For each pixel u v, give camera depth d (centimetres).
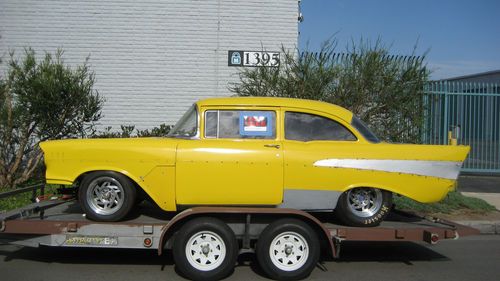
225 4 1338
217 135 601
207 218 558
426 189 602
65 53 1319
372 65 1080
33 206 660
